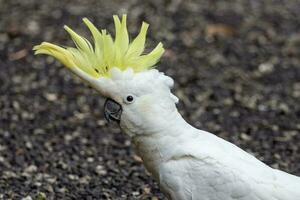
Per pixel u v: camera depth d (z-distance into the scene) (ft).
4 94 44.01
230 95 44.52
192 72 47.65
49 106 42.60
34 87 45.16
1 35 52.49
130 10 57.36
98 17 55.67
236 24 55.77
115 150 36.73
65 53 21.58
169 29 54.08
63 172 33.94
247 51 51.26
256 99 44.09
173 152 21.79
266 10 58.95
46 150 36.58
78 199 31.12
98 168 34.45
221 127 40.16
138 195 31.48
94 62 21.72
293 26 56.13
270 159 35.53
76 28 53.57
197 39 52.75
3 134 38.50
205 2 59.77
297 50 51.93
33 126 39.83
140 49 21.97
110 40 21.72
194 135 22.11
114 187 32.35
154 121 21.75
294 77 47.57
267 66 49.11
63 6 57.93
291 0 61.57
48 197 31.19
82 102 43.24
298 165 34.65
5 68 47.70
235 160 21.68
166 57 49.70
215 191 21.48
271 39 53.57
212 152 21.66
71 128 39.65
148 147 22.03
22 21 54.75
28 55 49.52
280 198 21.34
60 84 45.65
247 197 21.34
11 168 34.27
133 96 21.63
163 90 21.94
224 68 48.49
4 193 31.45
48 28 53.62
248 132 39.42
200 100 43.80
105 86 21.66
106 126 39.99
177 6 58.44
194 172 21.58
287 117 41.52
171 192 21.91
